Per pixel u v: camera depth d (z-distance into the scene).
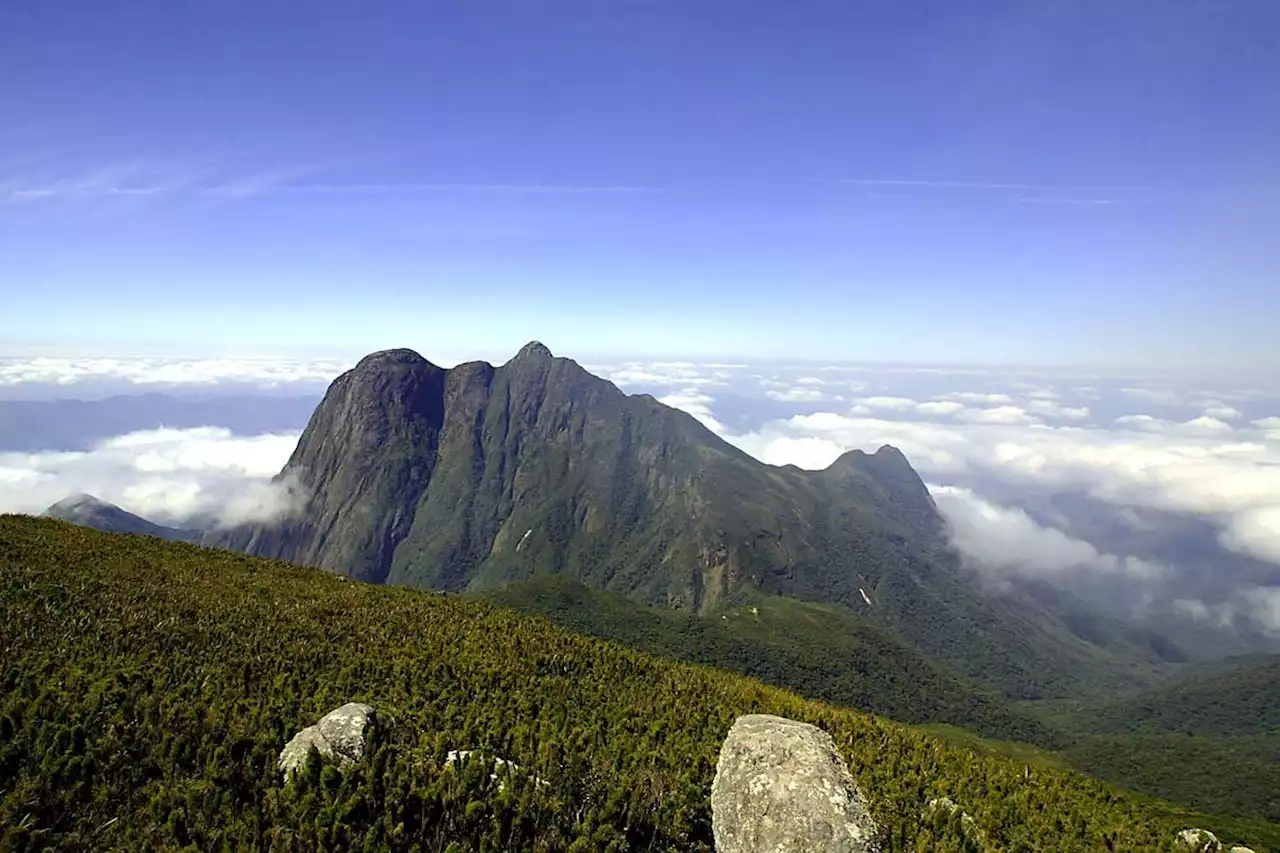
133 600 33.41
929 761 31.58
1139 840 25.56
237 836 14.27
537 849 15.56
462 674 32.19
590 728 27.36
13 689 20.25
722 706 35.50
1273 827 48.84
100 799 15.08
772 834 15.84
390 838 14.70
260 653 29.34
